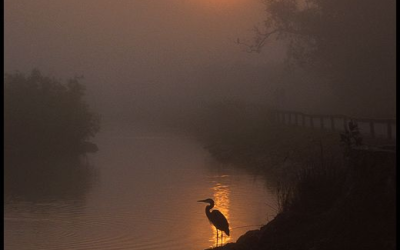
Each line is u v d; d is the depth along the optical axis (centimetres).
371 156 1686
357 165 1716
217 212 2186
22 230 2688
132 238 2483
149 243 2400
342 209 1672
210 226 2678
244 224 2650
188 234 2534
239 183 3938
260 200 3222
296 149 4475
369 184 1650
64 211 3144
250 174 4384
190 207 3156
